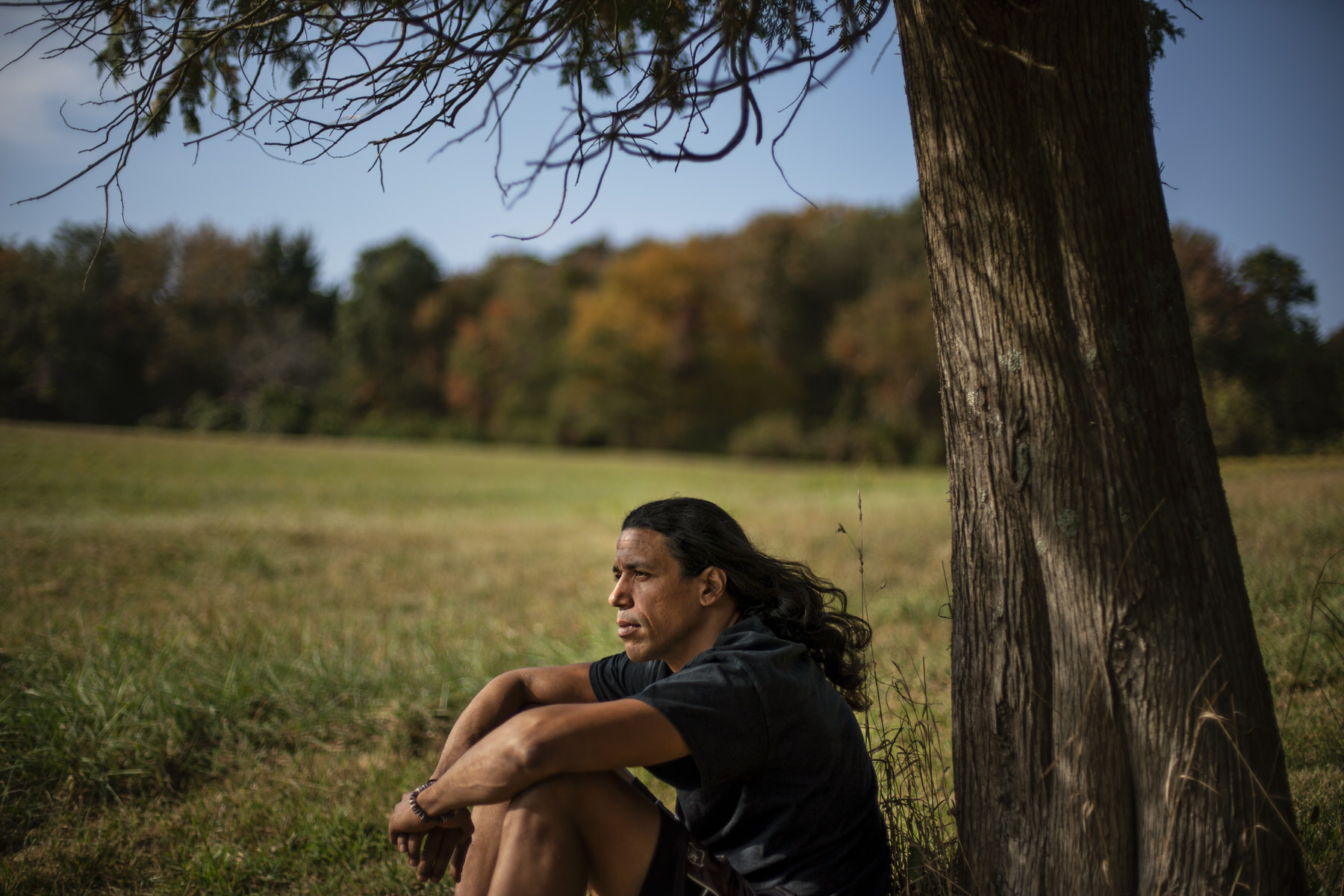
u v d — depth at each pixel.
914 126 2.03
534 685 2.34
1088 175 1.79
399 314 73.69
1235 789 1.74
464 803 1.80
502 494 19.22
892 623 5.53
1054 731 1.89
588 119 2.14
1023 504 1.90
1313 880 2.09
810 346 68.62
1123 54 1.82
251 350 58.75
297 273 67.62
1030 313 1.86
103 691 3.92
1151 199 1.84
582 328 66.19
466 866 1.90
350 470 24.42
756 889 1.93
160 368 53.22
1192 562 1.78
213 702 4.02
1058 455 1.85
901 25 2.03
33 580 7.07
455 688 4.38
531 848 1.71
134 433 37.41
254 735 3.93
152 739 3.66
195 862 2.88
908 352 53.47
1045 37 1.78
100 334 50.25
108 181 2.28
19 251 46.12
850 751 1.95
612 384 65.25
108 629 5.02
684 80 2.14
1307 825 2.42
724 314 67.31
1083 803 1.83
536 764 1.68
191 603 6.57
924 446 45.88
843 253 67.25
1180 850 1.74
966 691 2.04
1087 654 1.83
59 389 47.81
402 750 3.87
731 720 1.75
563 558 9.54
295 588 7.52
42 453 21.80
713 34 2.05
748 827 1.95
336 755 3.79
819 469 34.72
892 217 67.12
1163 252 1.85
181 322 55.06
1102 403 1.81
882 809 2.35
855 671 2.17
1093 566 1.82
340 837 3.08
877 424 51.62
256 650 4.81
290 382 60.28
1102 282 1.81
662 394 64.75
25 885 2.78
